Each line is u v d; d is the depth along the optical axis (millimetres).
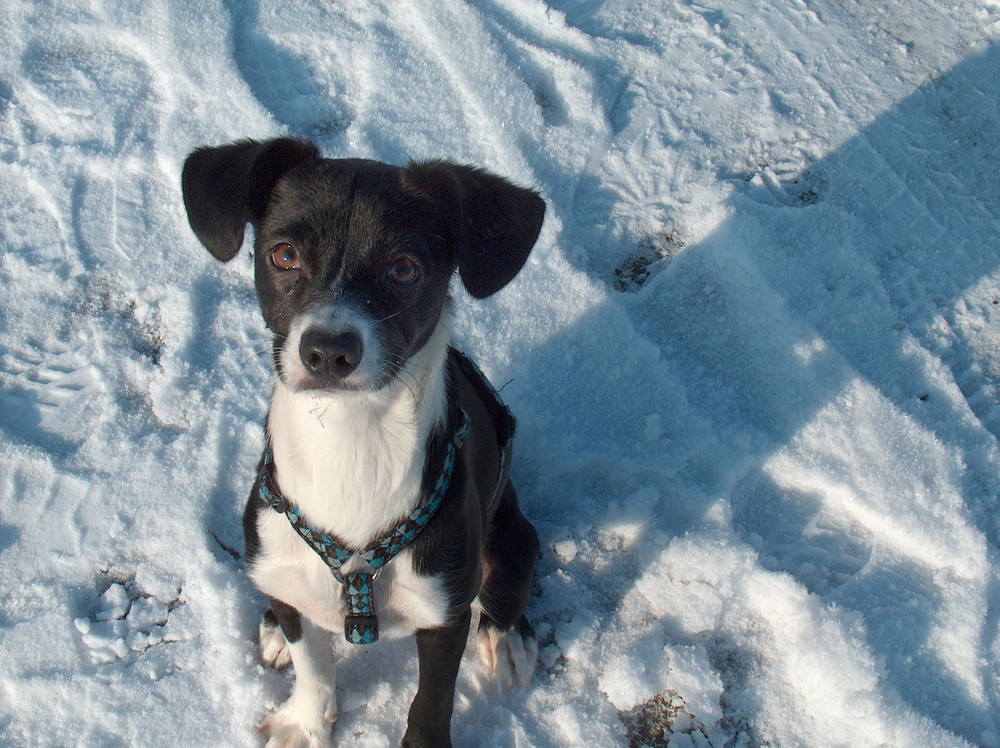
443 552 642
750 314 909
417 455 613
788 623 775
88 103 962
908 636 767
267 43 1026
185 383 850
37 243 895
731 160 1006
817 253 931
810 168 1002
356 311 568
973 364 895
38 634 746
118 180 926
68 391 840
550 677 764
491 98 1002
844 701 736
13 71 980
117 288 886
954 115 1057
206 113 962
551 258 920
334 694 722
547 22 1082
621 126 1026
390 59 1021
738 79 1066
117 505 796
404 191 595
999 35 1129
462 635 672
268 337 639
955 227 967
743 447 847
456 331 889
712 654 777
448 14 1052
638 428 863
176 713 729
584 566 817
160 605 768
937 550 801
